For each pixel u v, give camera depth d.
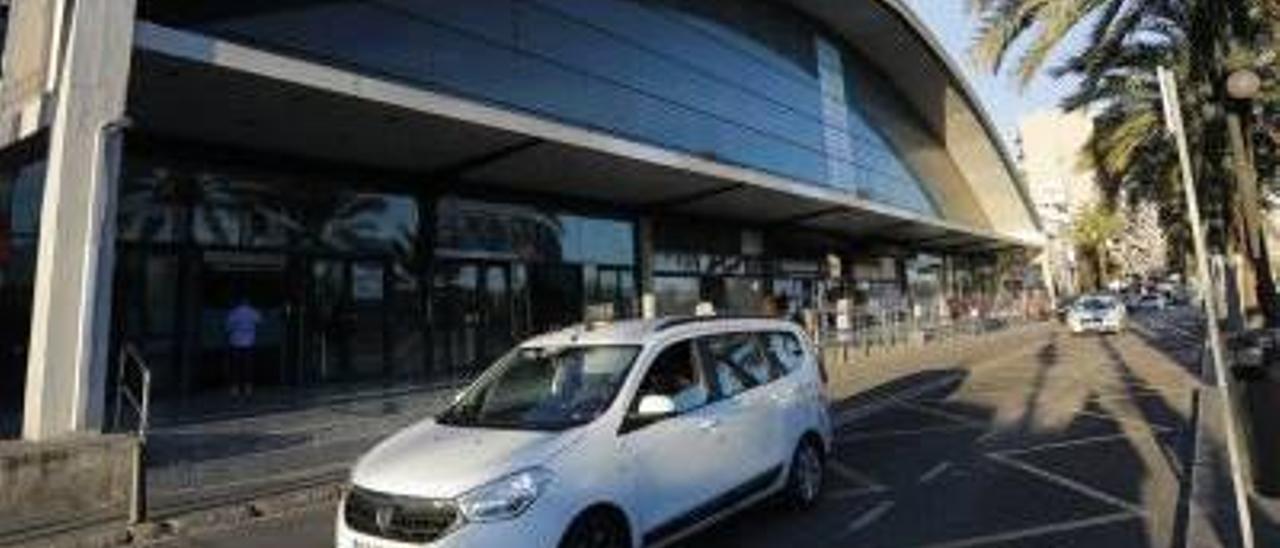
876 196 46.44
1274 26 14.55
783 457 8.98
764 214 33.12
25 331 16.31
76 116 11.83
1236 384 7.39
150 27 13.25
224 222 18.62
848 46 45.28
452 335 22.61
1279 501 8.27
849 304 35.75
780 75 37.91
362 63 19.88
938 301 52.25
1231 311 22.84
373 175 21.39
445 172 22.08
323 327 20.08
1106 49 17.48
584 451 6.71
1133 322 48.84
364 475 6.57
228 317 18.41
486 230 23.86
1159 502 9.14
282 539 9.18
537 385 7.70
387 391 18.28
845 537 8.37
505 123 18.55
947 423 14.98
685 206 29.38
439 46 21.75
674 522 7.38
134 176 17.39
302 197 20.02
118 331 16.89
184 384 17.78
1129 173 26.56
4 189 16.23
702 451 7.80
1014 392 18.81
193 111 16.42
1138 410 15.23
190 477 11.19
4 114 13.77
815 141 40.06
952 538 8.21
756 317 9.55
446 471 6.30
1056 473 10.66
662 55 30.14
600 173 23.52
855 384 21.70
